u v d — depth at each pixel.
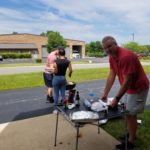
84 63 30.06
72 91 4.00
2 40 50.81
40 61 34.91
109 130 4.53
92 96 4.84
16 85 10.91
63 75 5.81
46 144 4.07
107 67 21.78
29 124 5.13
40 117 5.61
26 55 46.28
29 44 52.22
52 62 6.61
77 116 3.03
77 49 59.78
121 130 4.50
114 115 3.15
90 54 62.75
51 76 6.89
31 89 9.98
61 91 5.86
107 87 3.78
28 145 4.05
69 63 5.86
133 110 3.41
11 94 8.93
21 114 6.08
